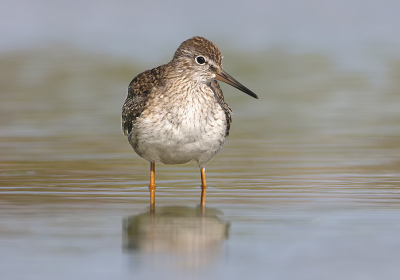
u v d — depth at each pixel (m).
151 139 13.21
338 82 26.34
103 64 29.45
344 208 12.13
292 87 25.62
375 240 10.26
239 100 23.83
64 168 15.62
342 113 21.84
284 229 10.90
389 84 25.94
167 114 13.07
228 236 10.55
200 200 12.98
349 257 9.54
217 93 14.25
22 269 9.15
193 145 13.26
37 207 12.32
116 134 19.41
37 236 10.55
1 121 20.80
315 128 19.97
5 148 17.58
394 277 8.81
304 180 14.38
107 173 15.28
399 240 10.26
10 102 23.34
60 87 25.75
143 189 13.94
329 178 14.53
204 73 13.46
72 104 23.19
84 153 17.17
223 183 14.33
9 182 14.26
